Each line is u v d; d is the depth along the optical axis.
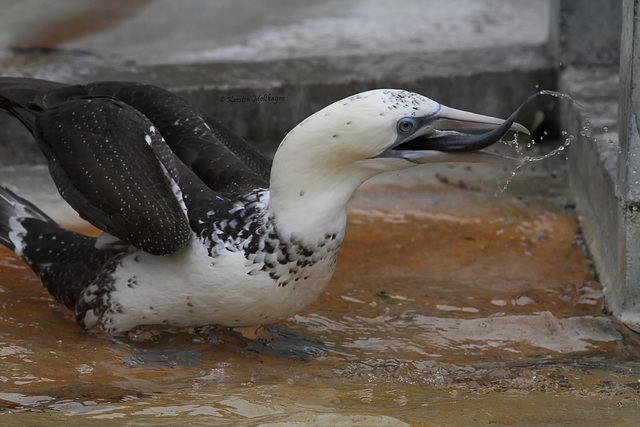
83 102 9.30
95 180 8.82
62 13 22.12
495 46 18.45
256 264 8.48
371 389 8.24
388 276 11.42
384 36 19.80
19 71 16.59
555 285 11.33
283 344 9.48
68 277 9.56
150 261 8.83
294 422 6.95
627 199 10.16
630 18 9.98
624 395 8.33
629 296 10.27
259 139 16.16
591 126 12.97
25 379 8.21
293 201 8.39
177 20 21.86
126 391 7.97
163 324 9.20
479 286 11.24
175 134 9.71
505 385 8.57
